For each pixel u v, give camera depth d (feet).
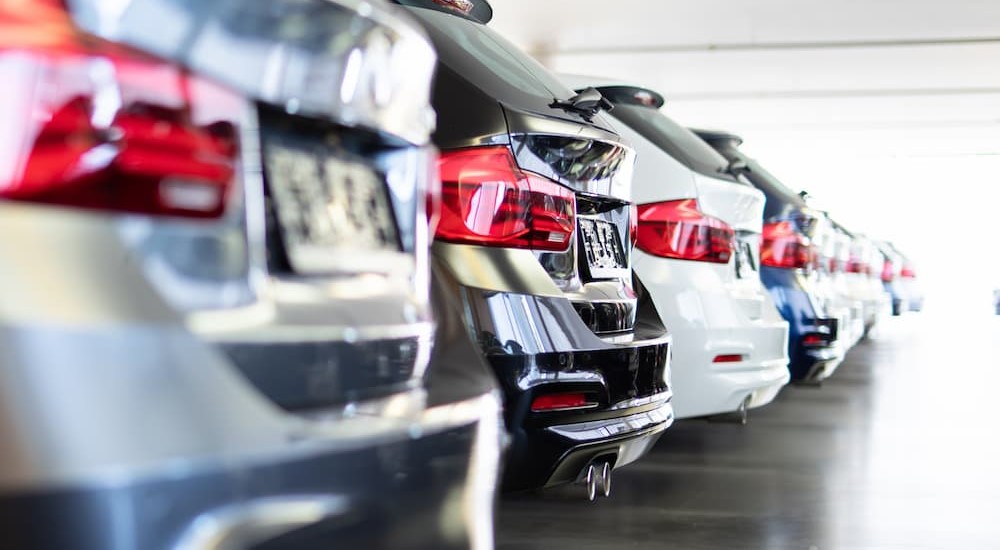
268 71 4.17
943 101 65.16
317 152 4.77
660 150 13.64
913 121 72.43
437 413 4.79
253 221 4.02
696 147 14.55
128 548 3.27
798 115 70.18
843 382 27.66
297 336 4.18
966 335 52.75
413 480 4.48
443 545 4.72
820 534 11.01
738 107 67.31
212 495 3.50
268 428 3.76
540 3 44.45
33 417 3.15
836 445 16.88
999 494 13.38
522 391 8.00
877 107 67.31
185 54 3.78
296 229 4.45
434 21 9.16
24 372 3.15
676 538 10.52
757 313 14.44
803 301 18.29
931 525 11.59
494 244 8.09
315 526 3.92
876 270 44.80
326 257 4.62
